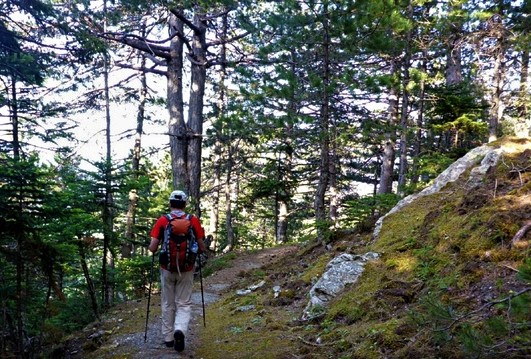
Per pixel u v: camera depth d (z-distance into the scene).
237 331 5.56
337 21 8.59
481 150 7.45
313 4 8.58
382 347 3.71
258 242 27.86
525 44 11.34
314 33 9.12
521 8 11.37
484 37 12.33
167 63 15.27
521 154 6.02
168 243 4.92
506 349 2.67
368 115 10.70
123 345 5.60
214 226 22.12
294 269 8.52
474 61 14.84
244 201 23.00
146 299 8.91
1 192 5.36
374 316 4.48
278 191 22.03
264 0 10.81
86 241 7.89
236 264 13.49
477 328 3.14
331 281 5.72
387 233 6.80
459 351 3.09
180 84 15.17
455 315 3.06
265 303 6.67
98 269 9.48
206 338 5.54
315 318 5.18
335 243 8.86
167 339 5.14
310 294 5.82
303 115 9.50
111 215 8.86
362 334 4.14
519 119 14.72
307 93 9.64
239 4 12.00
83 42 13.61
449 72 14.84
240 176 25.23
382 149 17.42
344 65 10.30
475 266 4.19
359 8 8.61
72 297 8.98
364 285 5.30
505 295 3.41
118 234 9.23
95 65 16.08
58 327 7.22
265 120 9.96
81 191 8.20
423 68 13.25
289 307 6.23
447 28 11.74
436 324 3.12
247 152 22.58
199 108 15.70
